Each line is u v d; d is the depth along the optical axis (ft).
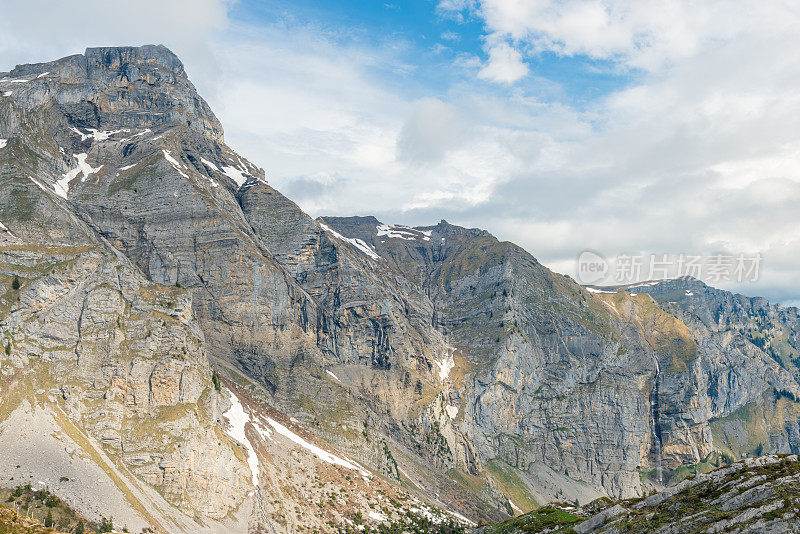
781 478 588.50
